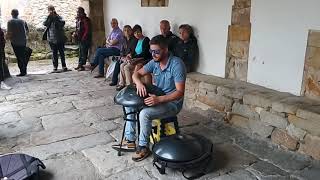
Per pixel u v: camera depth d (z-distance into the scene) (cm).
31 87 540
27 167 240
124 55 561
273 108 305
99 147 303
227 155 289
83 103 446
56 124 364
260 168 266
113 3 655
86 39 673
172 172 257
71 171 260
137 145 297
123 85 519
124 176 252
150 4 529
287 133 296
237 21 375
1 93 500
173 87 289
